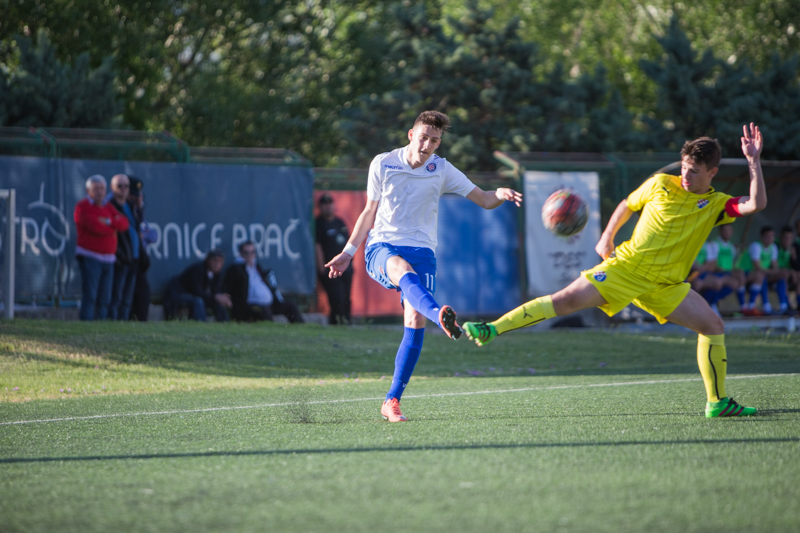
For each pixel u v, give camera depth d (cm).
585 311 5297
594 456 1285
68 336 3388
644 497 1027
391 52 9050
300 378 3030
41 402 2320
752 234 5947
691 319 1745
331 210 5012
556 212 1825
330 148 10144
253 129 9662
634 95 11925
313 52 10181
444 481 1119
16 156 4491
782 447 1357
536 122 7644
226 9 9194
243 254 4538
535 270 5288
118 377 2878
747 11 11019
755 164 1659
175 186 4659
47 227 4356
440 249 5219
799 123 7306
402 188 1820
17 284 4284
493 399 2192
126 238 4078
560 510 970
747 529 897
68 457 1379
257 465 1255
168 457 1350
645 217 1745
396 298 5150
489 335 1653
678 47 7856
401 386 1800
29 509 1025
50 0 7775
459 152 7444
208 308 4572
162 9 8444
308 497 1047
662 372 3106
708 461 1243
